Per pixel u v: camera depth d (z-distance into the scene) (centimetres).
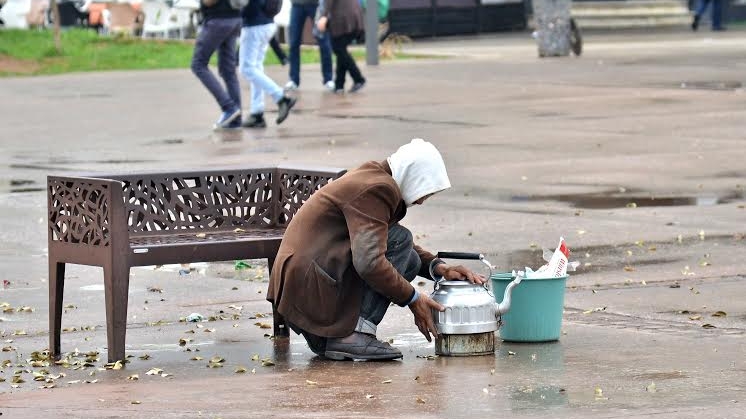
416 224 1706
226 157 2391
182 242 1101
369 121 2934
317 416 866
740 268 1393
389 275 1025
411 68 4578
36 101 3734
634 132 2588
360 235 1024
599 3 7012
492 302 1055
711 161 2189
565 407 870
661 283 1327
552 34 4953
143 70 4909
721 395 892
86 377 1019
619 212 1756
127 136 2808
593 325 1148
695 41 5781
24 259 1560
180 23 6169
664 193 1898
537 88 3609
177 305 1302
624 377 952
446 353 1048
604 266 1420
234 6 2805
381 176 1043
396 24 6688
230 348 1114
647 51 5091
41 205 1938
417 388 942
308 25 5834
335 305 1047
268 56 5300
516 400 893
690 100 3136
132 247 1070
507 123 2811
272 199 1197
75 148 2622
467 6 6975
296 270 1044
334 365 1039
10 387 988
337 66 3694
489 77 4059
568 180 2042
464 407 879
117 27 6162
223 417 873
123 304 1062
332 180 1144
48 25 6531
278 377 998
